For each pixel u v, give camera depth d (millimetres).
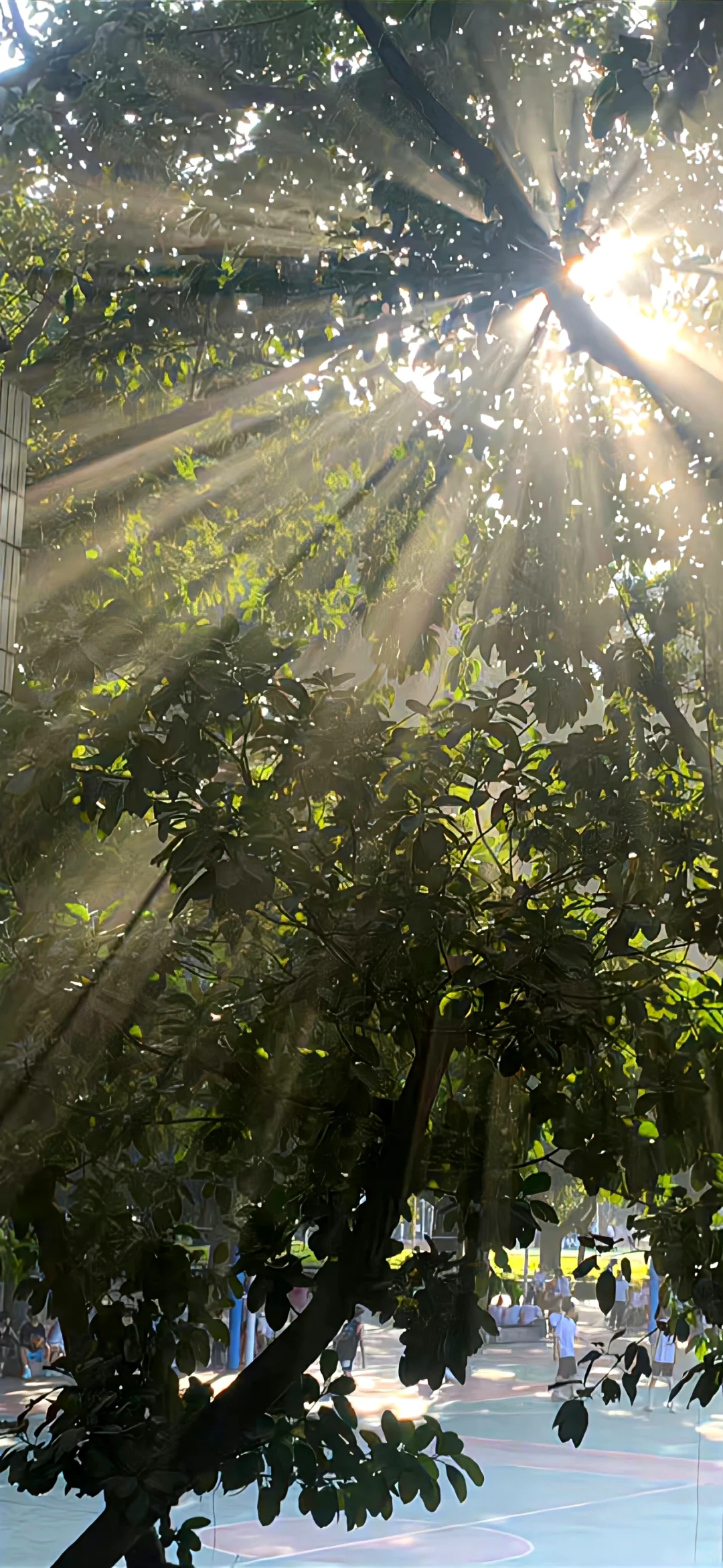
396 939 2879
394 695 3670
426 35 4324
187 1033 3080
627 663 3629
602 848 3086
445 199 4523
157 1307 2969
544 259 4270
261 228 4895
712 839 3211
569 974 2865
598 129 3689
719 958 3221
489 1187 3035
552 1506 11336
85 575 4926
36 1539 7527
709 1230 3131
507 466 4465
